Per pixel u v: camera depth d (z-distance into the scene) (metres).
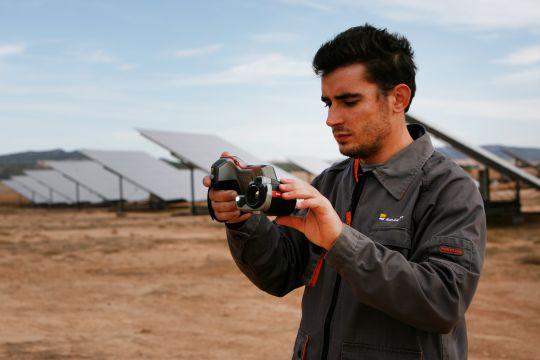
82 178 49.91
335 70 1.54
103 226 26.88
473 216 1.48
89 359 5.83
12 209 52.25
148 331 7.16
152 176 43.12
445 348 1.49
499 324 7.43
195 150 33.94
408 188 1.58
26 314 8.18
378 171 1.61
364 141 1.56
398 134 1.61
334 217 1.36
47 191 59.88
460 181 1.54
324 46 1.57
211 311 8.47
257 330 7.30
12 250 16.45
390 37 1.55
